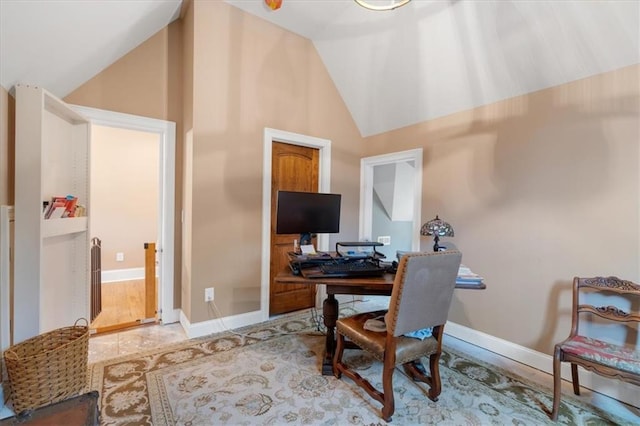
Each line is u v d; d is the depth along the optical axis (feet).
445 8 7.64
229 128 9.37
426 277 5.50
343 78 11.42
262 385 6.59
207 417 5.58
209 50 8.91
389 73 10.07
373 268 7.07
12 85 6.18
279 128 10.43
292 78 10.71
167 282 9.90
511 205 8.11
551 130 7.37
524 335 7.83
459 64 8.43
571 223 7.07
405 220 16.93
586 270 6.85
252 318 10.01
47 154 6.95
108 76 8.77
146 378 6.76
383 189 15.44
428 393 6.39
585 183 6.86
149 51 9.41
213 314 9.27
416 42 8.80
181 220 10.09
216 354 7.91
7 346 5.96
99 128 14.93
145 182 15.99
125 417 5.52
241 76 9.55
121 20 7.37
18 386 5.40
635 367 5.05
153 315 10.27
